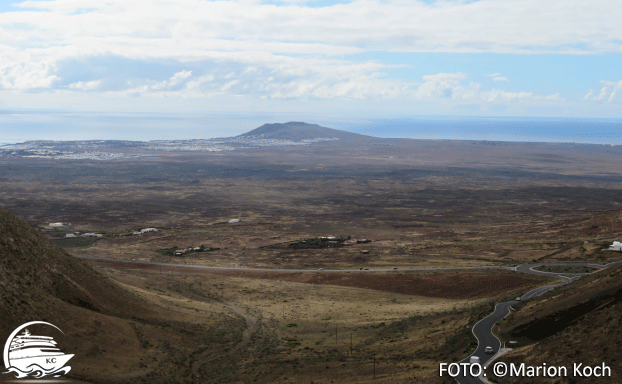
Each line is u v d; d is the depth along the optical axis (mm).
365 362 72125
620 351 52031
